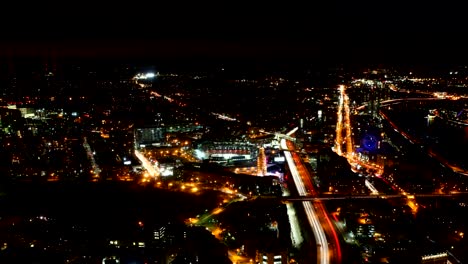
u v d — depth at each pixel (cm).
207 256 18662
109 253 18975
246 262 19262
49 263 17788
